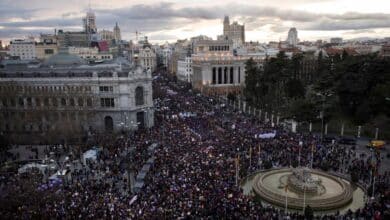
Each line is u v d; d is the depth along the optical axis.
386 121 98.50
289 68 139.00
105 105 109.62
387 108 97.12
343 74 110.62
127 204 47.75
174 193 50.31
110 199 49.75
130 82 106.75
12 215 45.47
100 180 59.16
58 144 91.12
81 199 49.88
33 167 67.31
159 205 46.78
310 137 85.81
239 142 78.12
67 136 93.25
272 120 102.69
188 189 51.66
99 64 124.44
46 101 111.12
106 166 68.62
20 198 50.53
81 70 113.50
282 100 129.75
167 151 71.62
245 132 88.44
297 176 58.75
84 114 109.31
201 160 65.25
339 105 110.88
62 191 53.78
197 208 45.66
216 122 103.44
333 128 101.00
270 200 54.81
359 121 100.00
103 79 107.25
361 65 110.31
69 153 81.88
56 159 76.44
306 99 115.62
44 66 122.50
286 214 48.31
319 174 64.19
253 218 43.41
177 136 86.25
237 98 152.75
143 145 79.25
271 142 78.56
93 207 46.53
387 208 46.84
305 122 103.00
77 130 98.25
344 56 152.12
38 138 97.56
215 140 80.75
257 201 50.69
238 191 52.59
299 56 148.88
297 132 94.88
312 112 100.88
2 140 87.75
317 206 52.16
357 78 105.69
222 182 55.22
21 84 110.56
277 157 70.75
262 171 66.00
